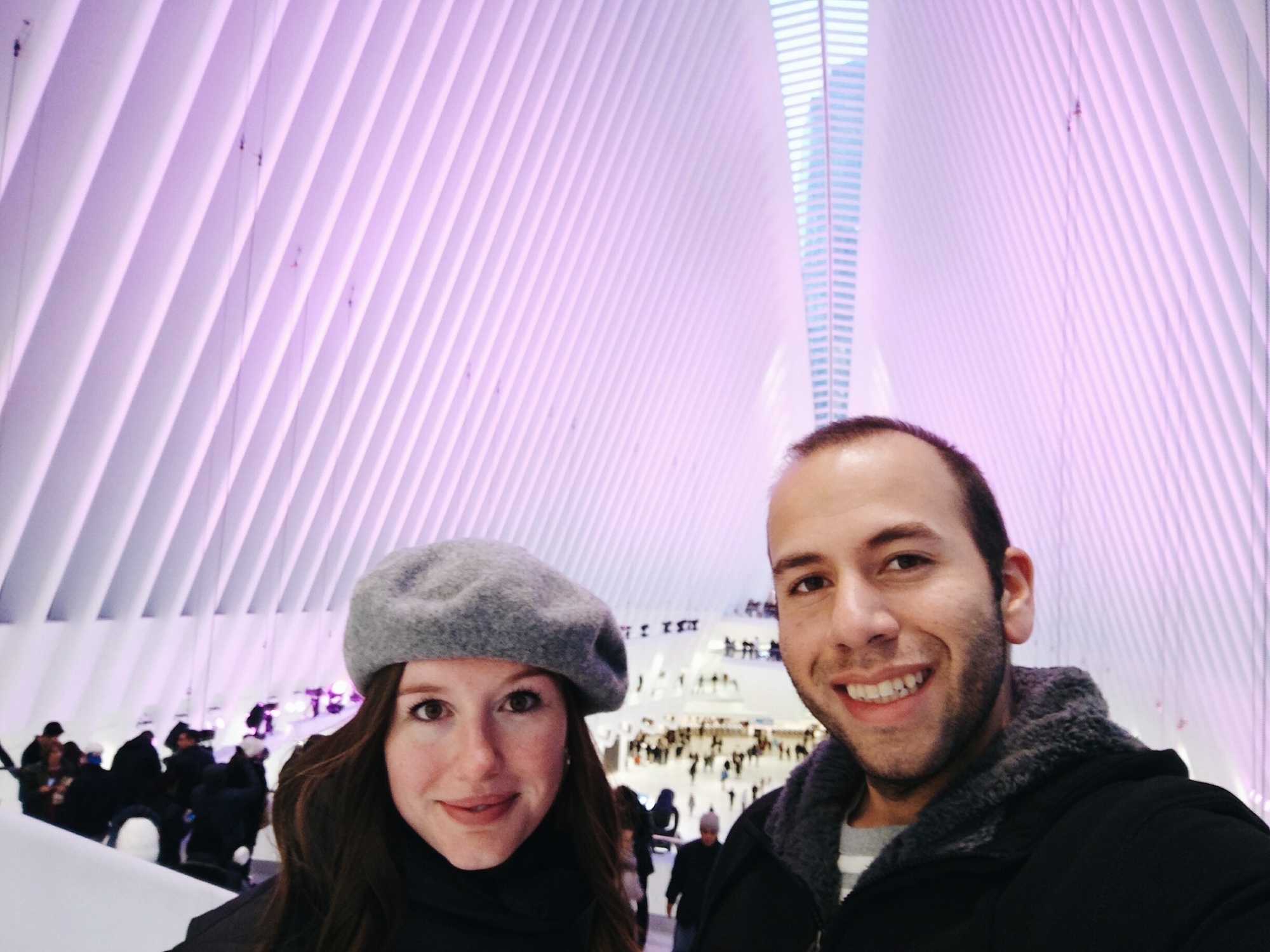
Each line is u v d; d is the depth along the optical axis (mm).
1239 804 897
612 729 23141
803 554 1111
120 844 4043
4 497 7637
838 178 25609
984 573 1074
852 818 1229
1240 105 7371
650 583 23953
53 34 6141
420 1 9719
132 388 8180
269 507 10922
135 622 9523
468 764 1150
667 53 15047
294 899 1223
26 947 1626
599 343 17000
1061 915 855
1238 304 9172
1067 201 12352
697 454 23859
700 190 18719
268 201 8891
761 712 29250
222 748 10844
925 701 1035
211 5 7160
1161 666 14164
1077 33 10453
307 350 10242
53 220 6812
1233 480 11008
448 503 14297
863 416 1196
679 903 4207
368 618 1184
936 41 15688
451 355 13078
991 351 17656
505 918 1219
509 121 11836
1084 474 14984
